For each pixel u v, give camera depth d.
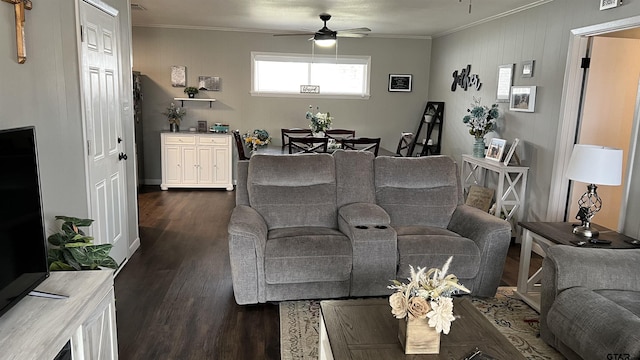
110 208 3.52
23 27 2.14
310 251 3.01
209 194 6.69
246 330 2.84
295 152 5.79
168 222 5.17
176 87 7.16
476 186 5.36
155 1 5.00
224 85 7.25
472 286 3.26
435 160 3.82
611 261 2.56
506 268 4.03
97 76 3.23
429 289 1.80
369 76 7.51
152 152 7.29
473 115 5.35
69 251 2.31
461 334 1.97
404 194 3.70
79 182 2.88
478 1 4.63
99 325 2.03
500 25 5.34
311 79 7.50
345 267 3.04
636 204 3.19
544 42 4.48
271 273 2.98
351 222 3.23
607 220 4.36
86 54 2.99
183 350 2.60
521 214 4.72
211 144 6.91
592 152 2.91
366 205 3.45
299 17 5.83
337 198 3.62
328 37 5.34
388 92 7.59
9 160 1.70
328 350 2.16
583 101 4.11
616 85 4.10
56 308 1.79
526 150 4.76
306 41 7.30
